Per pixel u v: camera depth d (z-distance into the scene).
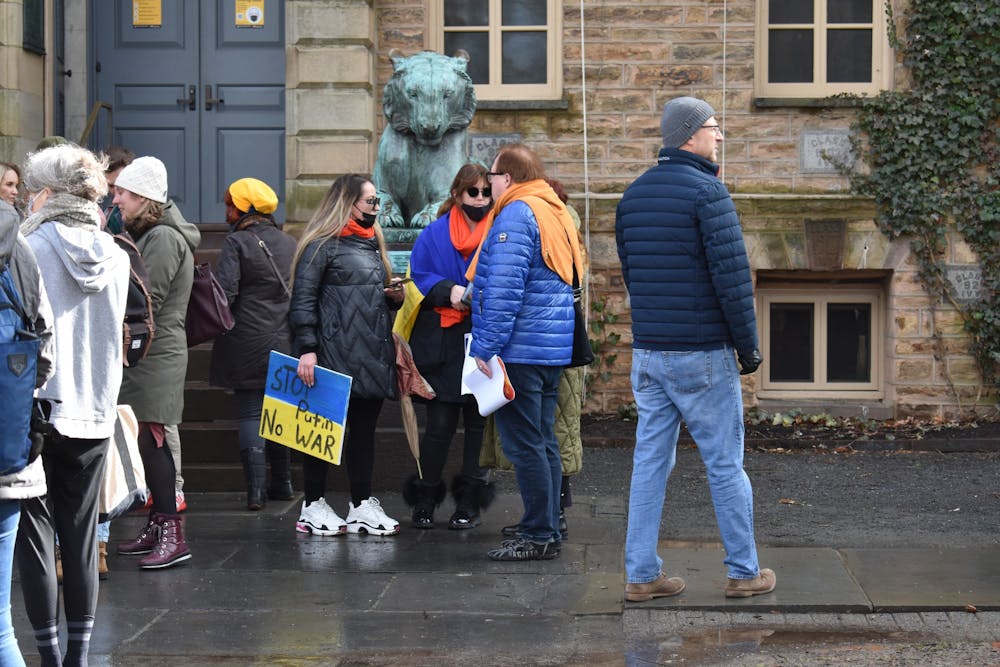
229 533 6.82
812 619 5.22
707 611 5.32
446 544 6.54
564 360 6.04
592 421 10.06
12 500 3.77
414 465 7.89
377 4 10.33
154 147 10.73
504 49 10.63
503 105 10.37
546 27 10.57
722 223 5.12
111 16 10.70
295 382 6.60
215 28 10.66
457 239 6.61
